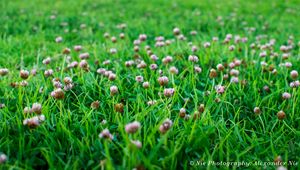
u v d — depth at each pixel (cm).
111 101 80
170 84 92
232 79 91
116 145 65
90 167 61
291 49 139
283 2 293
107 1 273
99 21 201
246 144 68
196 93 84
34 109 68
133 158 56
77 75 95
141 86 91
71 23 196
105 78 94
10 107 79
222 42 144
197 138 65
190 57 102
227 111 79
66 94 86
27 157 62
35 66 106
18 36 156
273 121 77
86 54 112
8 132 67
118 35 168
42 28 182
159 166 60
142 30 176
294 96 83
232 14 227
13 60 117
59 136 68
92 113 75
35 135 67
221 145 64
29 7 238
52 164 60
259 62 114
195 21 207
